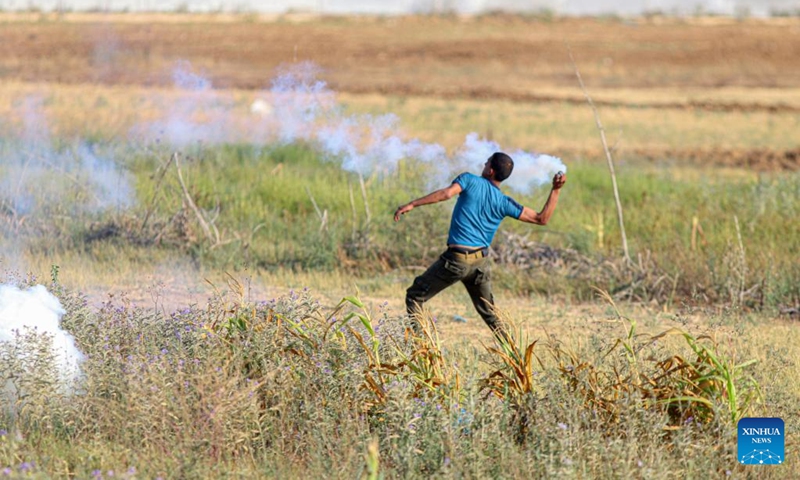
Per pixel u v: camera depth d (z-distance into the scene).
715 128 83.75
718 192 49.34
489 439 17.75
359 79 114.44
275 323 20.88
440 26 180.25
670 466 17.61
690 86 118.06
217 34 153.50
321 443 17.94
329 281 35.41
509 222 43.62
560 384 19.05
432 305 32.28
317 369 19.61
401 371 19.80
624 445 17.45
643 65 134.50
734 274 34.94
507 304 33.31
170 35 150.38
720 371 19.31
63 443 17.88
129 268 34.97
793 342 27.58
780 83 122.88
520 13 199.75
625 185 52.66
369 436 18.19
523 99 99.38
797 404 21.19
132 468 15.94
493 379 20.38
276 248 39.84
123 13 185.00
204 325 21.44
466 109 88.62
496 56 137.62
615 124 83.88
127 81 102.25
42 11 177.25
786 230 41.91
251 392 18.47
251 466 17.55
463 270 23.64
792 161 66.75
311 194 46.91
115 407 18.25
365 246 39.38
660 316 31.27
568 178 53.25
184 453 16.88
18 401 18.59
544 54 140.50
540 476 17.23
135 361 19.58
